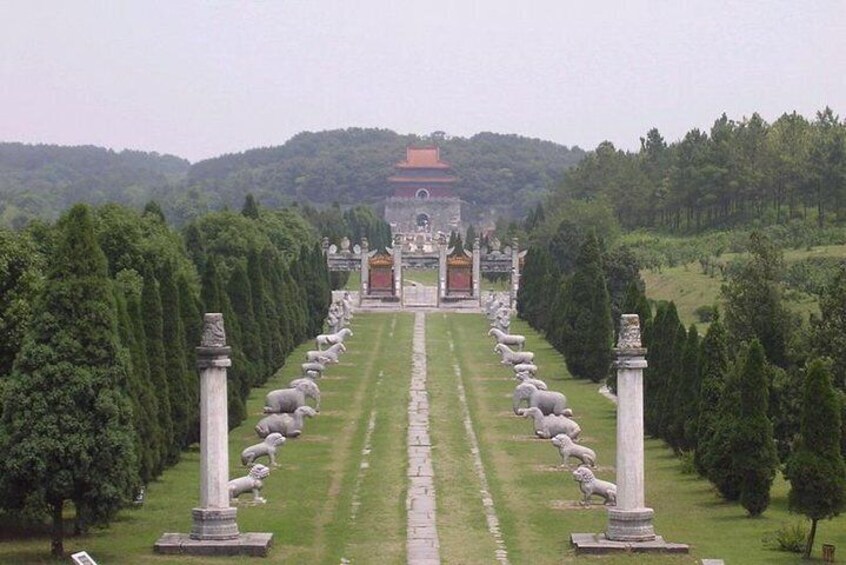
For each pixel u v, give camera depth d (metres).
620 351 69.94
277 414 105.00
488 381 133.00
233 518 69.12
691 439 90.88
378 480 86.38
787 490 85.00
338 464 92.44
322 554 67.44
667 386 98.50
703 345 86.44
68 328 66.44
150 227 130.00
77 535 71.50
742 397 76.94
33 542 69.94
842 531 73.00
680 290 184.50
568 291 158.00
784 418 83.88
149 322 88.75
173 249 128.38
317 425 108.44
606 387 132.00
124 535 71.56
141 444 78.56
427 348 159.62
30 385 65.69
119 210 126.19
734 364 84.88
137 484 70.56
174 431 90.75
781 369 87.06
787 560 66.06
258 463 88.00
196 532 68.62
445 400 120.88
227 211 175.38
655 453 98.19
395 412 114.19
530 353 144.50
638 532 69.00
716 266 191.88
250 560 66.19
